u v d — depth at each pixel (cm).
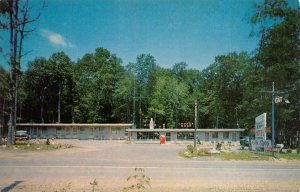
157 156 3122
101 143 5866
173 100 9025
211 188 1345
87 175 1680
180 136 6762
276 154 3362
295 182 1519
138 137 6844
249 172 1920
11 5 4328
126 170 1908
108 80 8975
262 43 4412
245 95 4975
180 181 1517
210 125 9300
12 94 4388
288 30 4153
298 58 4209
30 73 8925
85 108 8994
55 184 1386
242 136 7825
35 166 2077
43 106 9288
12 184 1381
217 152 3381
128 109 9162
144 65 9056
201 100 9088
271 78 4266
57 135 7525
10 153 3241
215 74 8381
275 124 4581
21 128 7531
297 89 4188
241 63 7856
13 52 4412
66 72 9144
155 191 1269
